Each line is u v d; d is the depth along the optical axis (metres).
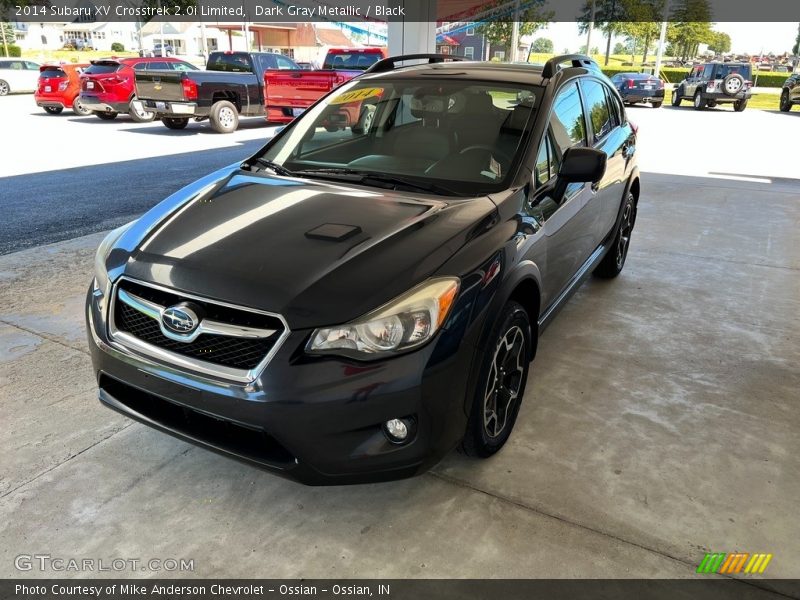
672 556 2.17
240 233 2.38
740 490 2.50
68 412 2.98
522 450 2.73
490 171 2.86
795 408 3.10
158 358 2.18
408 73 3.51
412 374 2.03
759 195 7.88
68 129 13.86
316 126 3.43
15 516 2.32
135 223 2.71
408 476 2.16
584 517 2.34
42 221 6.21
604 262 4.71
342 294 2.04
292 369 1.98
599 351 3.67
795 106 25.97
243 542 2.22
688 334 3.92
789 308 4.36
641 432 2.88
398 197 2.69
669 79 42.44
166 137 12.76
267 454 2.12
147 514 2.35
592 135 3.80
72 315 4.02
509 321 2.49
